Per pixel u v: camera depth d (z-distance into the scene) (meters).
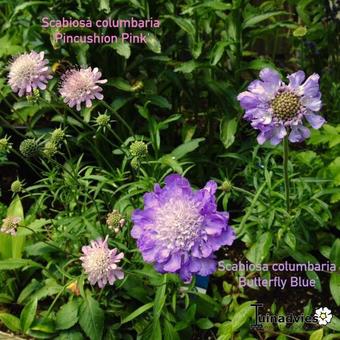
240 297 0.41
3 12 0.62
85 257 0.34
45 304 0.40
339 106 0.51
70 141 0.49
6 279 0.41
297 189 0.41
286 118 0.33
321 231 0.43
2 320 0.38
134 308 0.39
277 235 0.39
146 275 0.37
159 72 0.50
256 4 0.64
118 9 0.48
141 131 0.51
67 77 0.41
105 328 0.38
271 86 0.33
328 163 0.45
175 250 0.30
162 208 0.31
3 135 0.52
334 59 0.55
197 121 0.51
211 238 0.30
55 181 0.43
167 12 0.51
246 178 0.44
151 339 0.35
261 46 0.66
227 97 0.47
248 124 0.50
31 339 0.38
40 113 0.50
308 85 0.33
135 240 0.39
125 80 0.48
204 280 0.39
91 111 0.48
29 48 0.52
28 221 0.42
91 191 0.43
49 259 0.41
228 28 0.47
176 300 0.38
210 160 0.49
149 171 0.44
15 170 0.53
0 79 0.49
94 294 0.38
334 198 0.41
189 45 0.50
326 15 0.54
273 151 0.43
